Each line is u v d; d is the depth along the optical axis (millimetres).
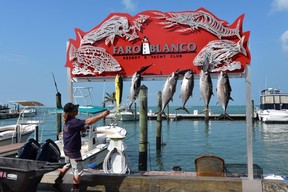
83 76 7246
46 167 5383
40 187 6559
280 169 14820
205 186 5797
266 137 28578
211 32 6578
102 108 14656
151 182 6031
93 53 7137
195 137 28312
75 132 5844
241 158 18125
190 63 6695
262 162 16656
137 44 6918
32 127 19109
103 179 6250
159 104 21828
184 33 6715
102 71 7090
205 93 6133
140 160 14180
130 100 6445
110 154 7457
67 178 6445
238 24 6473
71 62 7262
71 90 7344
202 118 48969
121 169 7383
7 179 5281
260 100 47906
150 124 44750
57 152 6168
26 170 5160
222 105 6176
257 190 5605
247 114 6238
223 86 6129
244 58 6441
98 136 15586
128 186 6137
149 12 6867
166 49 6789
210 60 6562
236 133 31344
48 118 60250
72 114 5941
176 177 6023
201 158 6809
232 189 5703
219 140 26156
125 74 7000
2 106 67938
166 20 6789
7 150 9664
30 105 18938
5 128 19094
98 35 7098
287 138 27625
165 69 6789
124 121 44375
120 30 6980
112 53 7055
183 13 6711
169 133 31703
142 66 6910
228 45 6508
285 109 43906
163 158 18328
